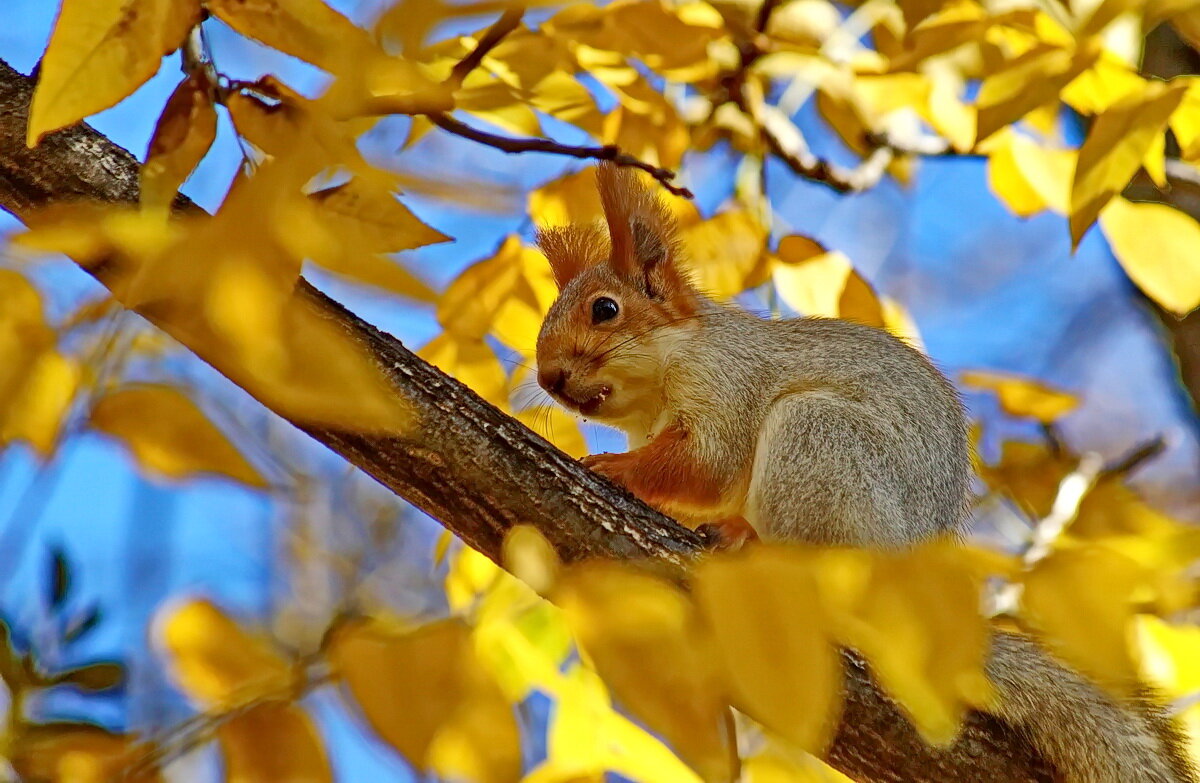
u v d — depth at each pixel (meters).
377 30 4.84
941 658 4.09
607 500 6.82
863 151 9.38
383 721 4.23
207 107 4.89
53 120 4.14
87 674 5.47
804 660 3.96
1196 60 11.41
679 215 8.92
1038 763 7.10
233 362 3.70
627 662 4.05
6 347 3.91
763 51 8.41
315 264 3.48
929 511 8.84
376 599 15.28
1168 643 7.14
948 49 7.14
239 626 5.02
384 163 4.30
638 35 7.30
